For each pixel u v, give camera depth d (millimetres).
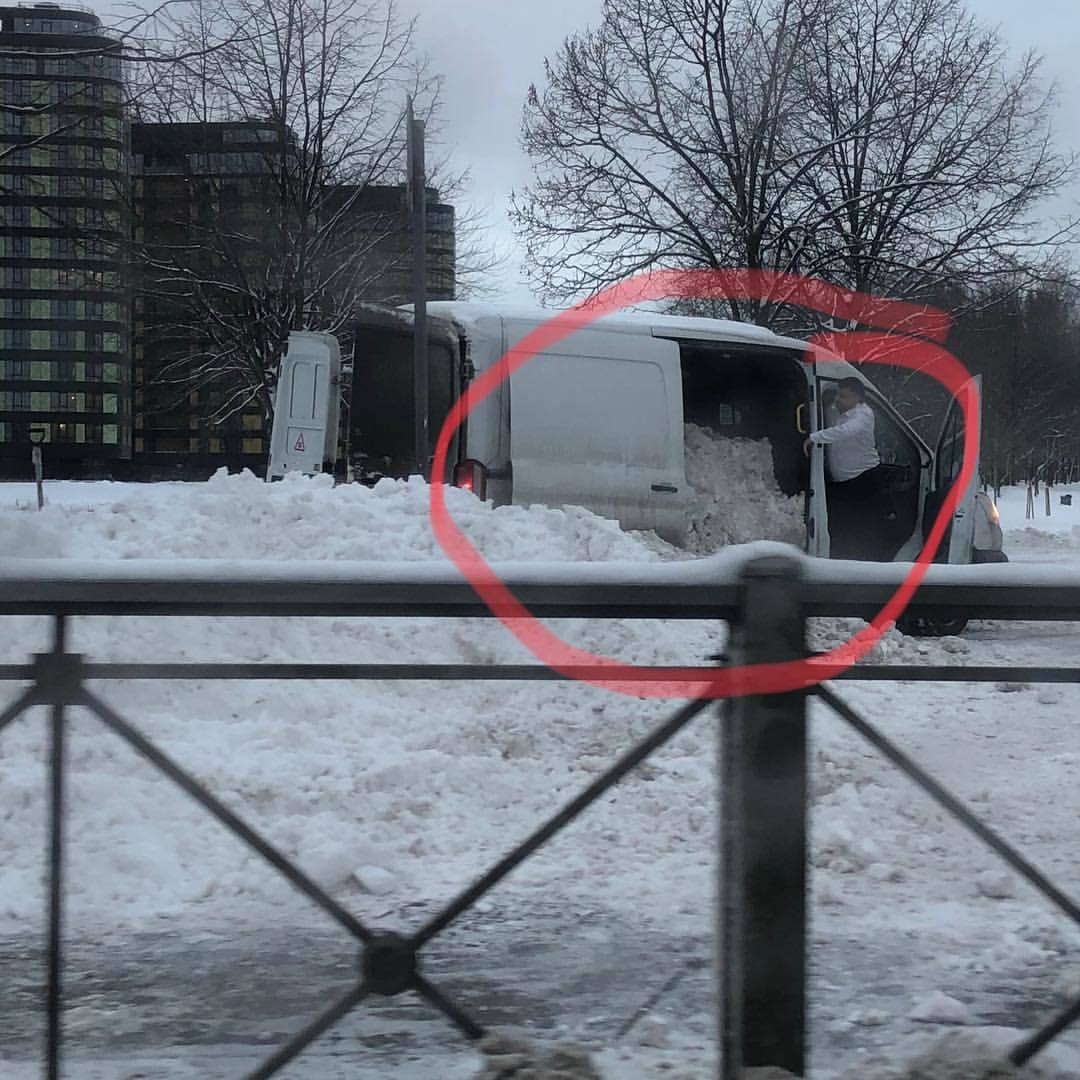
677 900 4301
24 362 106125
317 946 3822
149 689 5426
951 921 4191
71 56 17219
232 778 4938
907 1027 3395
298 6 25266
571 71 22844
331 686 5898
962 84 22469
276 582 2586
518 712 6055
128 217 26688
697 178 22938
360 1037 3188
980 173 22328
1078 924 3061
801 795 2701
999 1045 3098
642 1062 3115
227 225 26312
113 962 3721
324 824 4703
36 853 4383
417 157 12273
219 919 4062
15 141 19141
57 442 106812
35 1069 3062
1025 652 3391
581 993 3557
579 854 4695
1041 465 54250
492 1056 2979
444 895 4203
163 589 2578
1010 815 5008
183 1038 3236
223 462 95562
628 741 5758
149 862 4336
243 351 27703
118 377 105625
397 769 5266
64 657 2678
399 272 27453
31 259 104250
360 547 7445
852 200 21719
